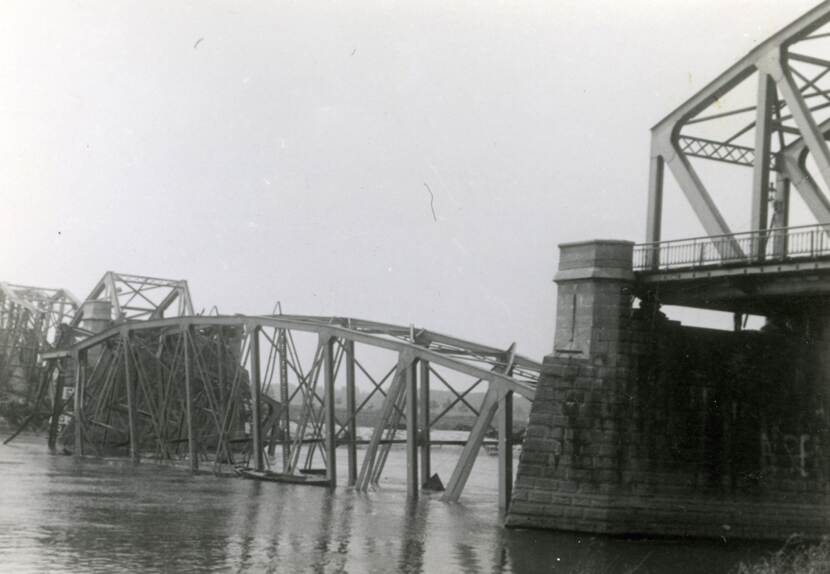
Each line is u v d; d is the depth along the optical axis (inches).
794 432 1454.2
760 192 1309.1
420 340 2022.6
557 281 1448.1
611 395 1387.8
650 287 1422.2
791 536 1400.1
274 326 2230.6
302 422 2154.3
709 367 1437.0
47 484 1995.6
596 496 1366.9
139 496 1817.2
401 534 1386.6
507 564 1162.6
